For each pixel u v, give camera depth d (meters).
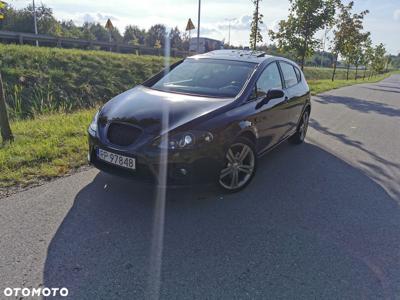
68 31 70.12
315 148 6.30
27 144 5.29
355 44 26.41
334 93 16.23
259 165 5.21
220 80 4.61
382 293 2.59
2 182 4.05
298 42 18.28
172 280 2.62
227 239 3.18
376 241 3.29
